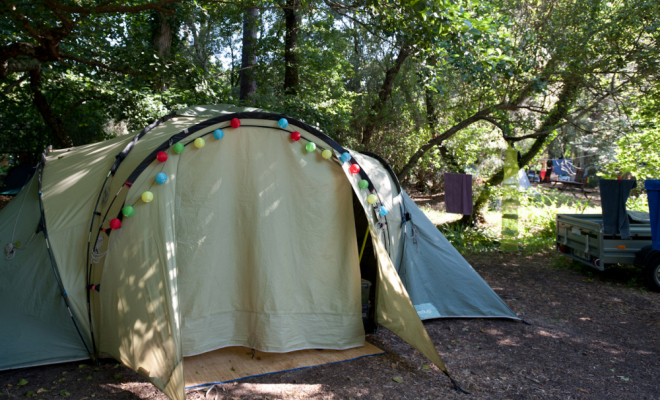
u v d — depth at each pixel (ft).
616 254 23.02
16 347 12.32
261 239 13.50
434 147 40.55
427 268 17.69
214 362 13.03
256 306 13.46
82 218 13.20
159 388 10.81
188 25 51.70
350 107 43.16
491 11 26.63
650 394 11.92
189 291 13.05
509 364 13.64
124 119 32.37
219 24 49.44
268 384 11.88
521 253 30.71
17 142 40.52
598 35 29.60
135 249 12.06
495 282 23.63
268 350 13.24
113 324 12.18
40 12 18.21
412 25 20.27
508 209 31.58
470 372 12.97
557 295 21.35
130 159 13.47
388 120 42.63
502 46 24.57
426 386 12.02
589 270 26.08
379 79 43.91
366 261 17.95
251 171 13.71
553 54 29.63
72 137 44.19
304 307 13.98
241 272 13.76
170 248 12.00
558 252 29.37
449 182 30.17
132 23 33.73
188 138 13.07
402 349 14.47
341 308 14.34
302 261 14.03
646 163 36.50
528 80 29.01
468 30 20.12
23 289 12.66
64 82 32.45
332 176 14.47
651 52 27.76
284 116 13.99
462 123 33.42
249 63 43.24
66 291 12.61
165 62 25.53
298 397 11.23
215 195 13.41
